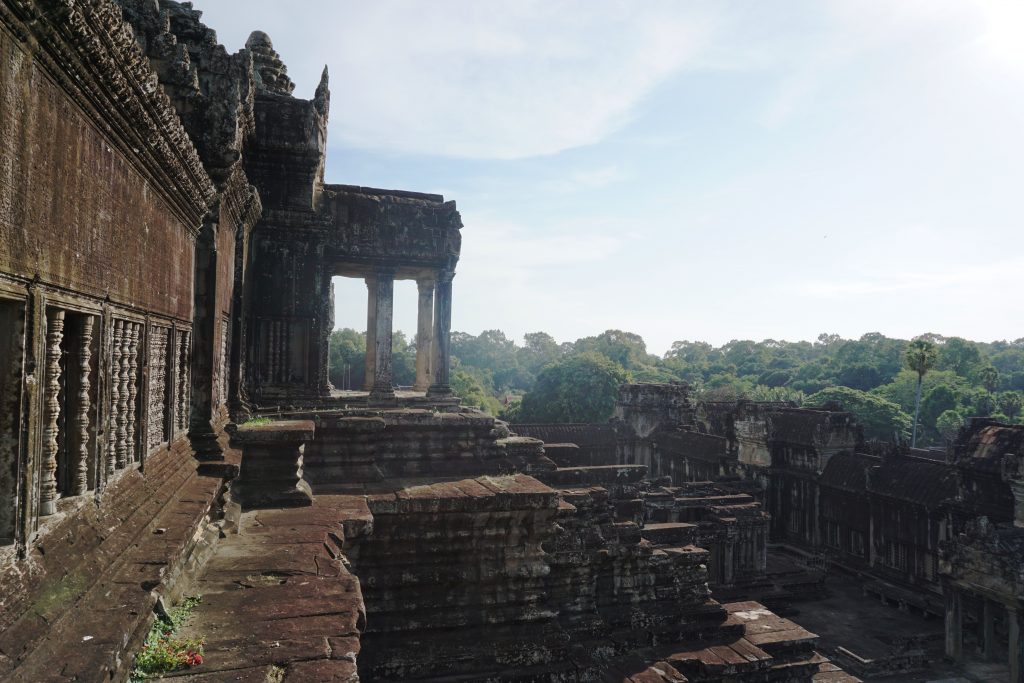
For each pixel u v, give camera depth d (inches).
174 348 343.3
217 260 420.8
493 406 2738.7
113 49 194.9
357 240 818.2
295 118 652.1
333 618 253.9
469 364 6033.5
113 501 243.9
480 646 472.1
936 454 1919.3
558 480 661.3
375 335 861.2
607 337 4638.3
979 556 947.3
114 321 245.1
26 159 159.6
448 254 859.4
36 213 167.2
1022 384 3998.5
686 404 1951.3
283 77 754.8
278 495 450.0
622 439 1921.8
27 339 167.6
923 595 1193.4
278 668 212.2
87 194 205.3
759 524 1168.8
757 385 4114.2
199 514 296.8
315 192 779.4
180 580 272.1
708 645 597.0
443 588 481.7
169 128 270.7
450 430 628.4
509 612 491.5
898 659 975.0
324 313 671.1
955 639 992.2
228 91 430.0
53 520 193.2
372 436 582.2
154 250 295.1
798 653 615.5
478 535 489.4
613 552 596.4
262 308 649.0
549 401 2416.3
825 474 1450.5
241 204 506.6
